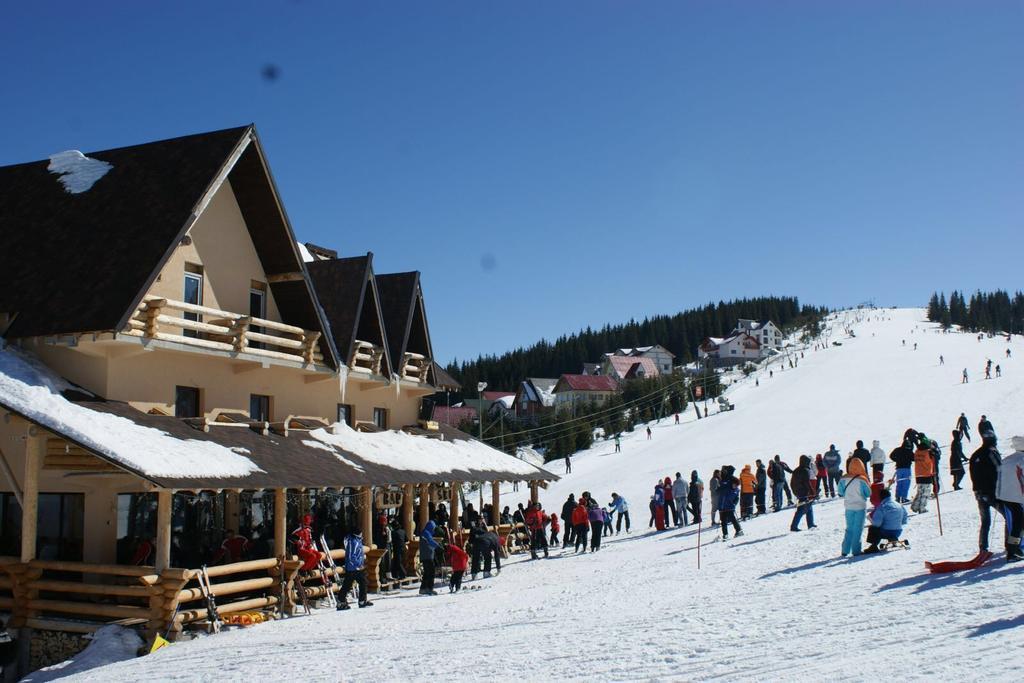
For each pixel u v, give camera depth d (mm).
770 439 64125
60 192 23016
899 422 63156
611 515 36219
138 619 17547
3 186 24297
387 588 23953
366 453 25391
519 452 82125
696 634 11219
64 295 19859
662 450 70250
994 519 19094
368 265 27984
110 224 21234
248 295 24328
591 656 10625
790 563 17797
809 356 148250
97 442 16578
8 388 17984
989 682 7391
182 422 20312
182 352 20984
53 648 17359
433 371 33156
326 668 11938
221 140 22422
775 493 31484
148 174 22312
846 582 14047
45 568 17703
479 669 10656
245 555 21000
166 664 14039
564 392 144625
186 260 22281
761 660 9312
